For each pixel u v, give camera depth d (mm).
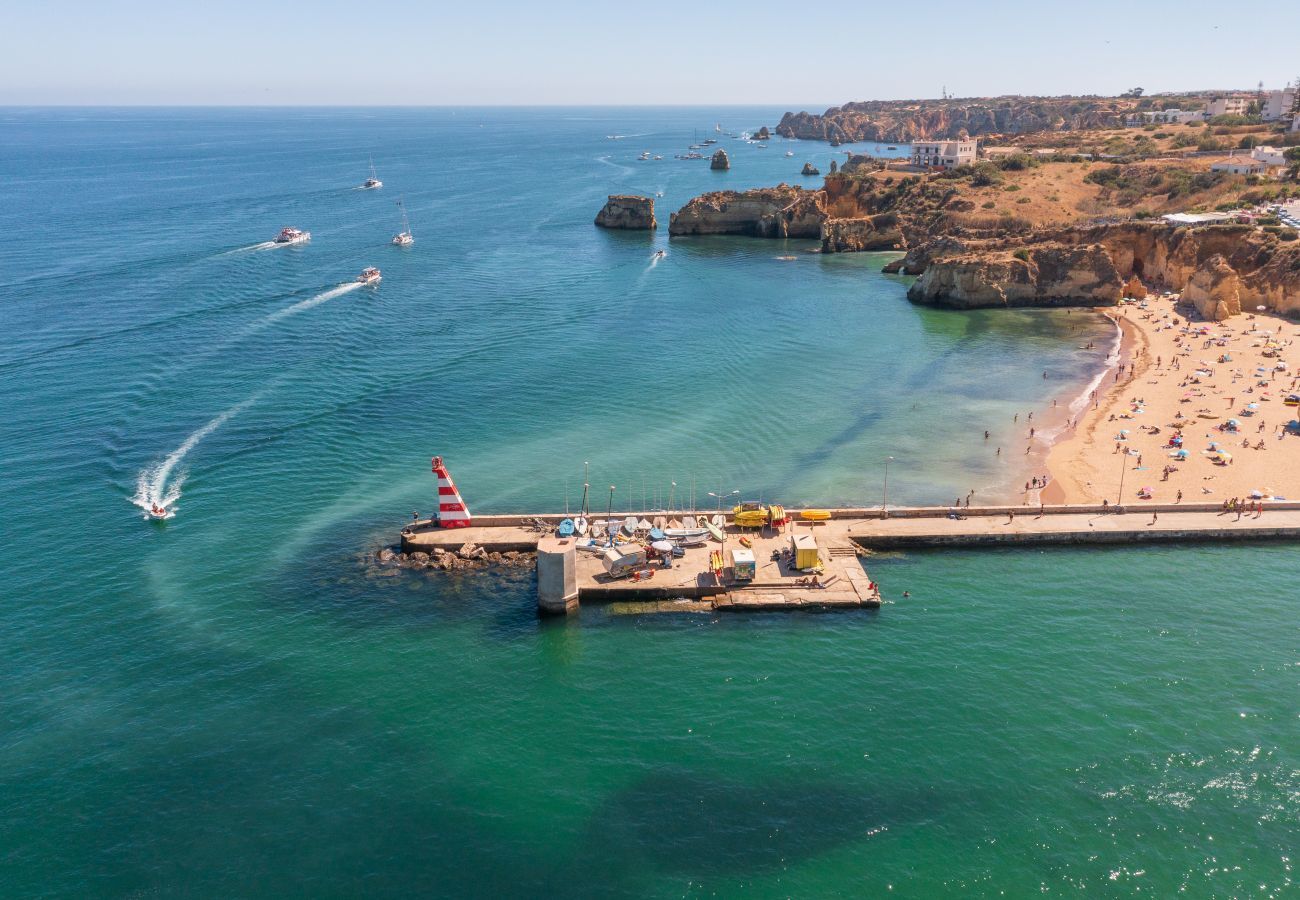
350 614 59562
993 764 45219
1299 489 74625
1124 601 60438
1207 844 40312
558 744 47281
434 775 45000
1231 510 71438
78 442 84438
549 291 153250
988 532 68625
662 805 42844
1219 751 45812
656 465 83312
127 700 50219
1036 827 41344
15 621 57188
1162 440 85938
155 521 70625
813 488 78312
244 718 49031
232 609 59562
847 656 55000
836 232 197875
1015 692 50875
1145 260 155375
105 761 45562
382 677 53000
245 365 107875
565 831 41406
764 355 117688
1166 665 53031
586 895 38031
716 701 50812
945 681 52094
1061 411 95625
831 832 41219
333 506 74500
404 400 98625
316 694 51250
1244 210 159250
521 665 54625
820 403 99625
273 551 67125
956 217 188375
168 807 42688
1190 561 65750
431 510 74125
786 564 65125
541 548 59188
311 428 90000
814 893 38031
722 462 84000
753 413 96438
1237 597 60625
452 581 63906
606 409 97312
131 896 37906
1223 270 128750
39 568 63438
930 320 137625
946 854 39969
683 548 67250
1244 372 104000
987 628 57656
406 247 188125
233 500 74750
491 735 48000
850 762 45500
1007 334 128875
